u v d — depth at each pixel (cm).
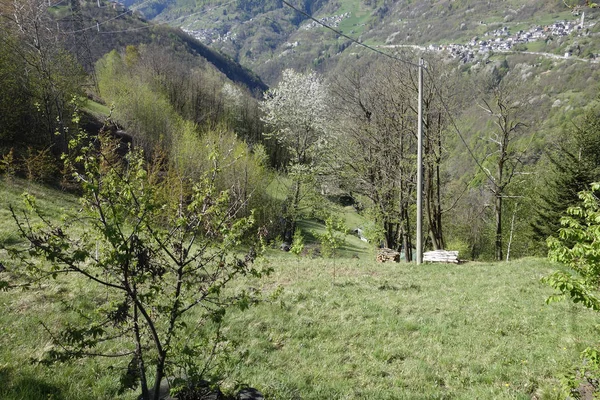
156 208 450
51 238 402
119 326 470
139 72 5944
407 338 1029
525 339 1035
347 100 3300
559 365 860
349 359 896
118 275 441
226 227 482
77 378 664
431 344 993
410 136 2873
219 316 477
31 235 401
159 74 6231
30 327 831
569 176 3375
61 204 2389
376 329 1073
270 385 706
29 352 725
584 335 1045
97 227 414
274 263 1850
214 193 495
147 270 441
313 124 4375
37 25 3228
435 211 2897
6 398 559
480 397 736
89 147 447
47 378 641
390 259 2298
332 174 3728
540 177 4375
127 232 450
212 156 508
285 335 995
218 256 476
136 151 496
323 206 4175
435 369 862
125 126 4038
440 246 2917
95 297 1022
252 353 862
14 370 652
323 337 1008
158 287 433
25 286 406
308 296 1312
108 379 664
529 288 1540
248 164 3453
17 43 3152
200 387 512
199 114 6228
